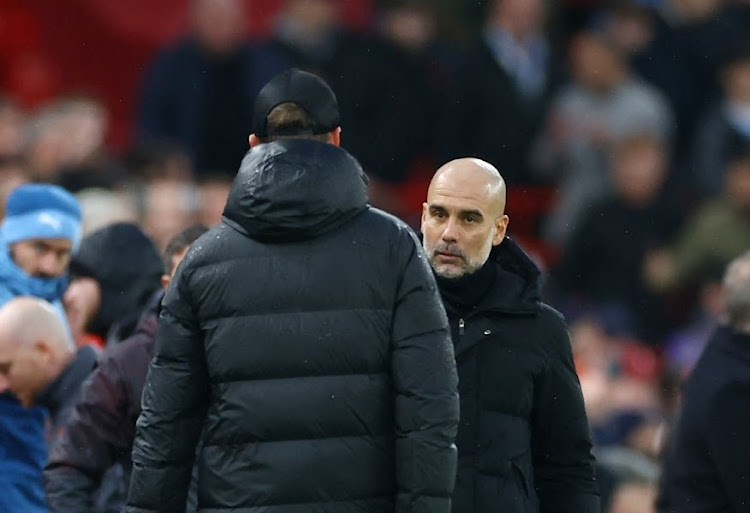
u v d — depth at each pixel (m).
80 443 23.06
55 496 22.91
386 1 49.56
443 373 19.38
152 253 26.75
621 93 49.62
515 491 21.09
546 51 49.47
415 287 19.55
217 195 42.34
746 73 51.06
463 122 48.41
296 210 19.31
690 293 47.47
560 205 48.47
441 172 21.39
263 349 19.33
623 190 48.34
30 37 50.22
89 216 36.38
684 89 51.25
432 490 19.17
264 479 19.22
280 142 19.58
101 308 26.56
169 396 19.52
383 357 19.47
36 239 26.86
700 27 52.06
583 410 21.70
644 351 43.84
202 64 48.47
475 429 21.12
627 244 47.62
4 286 26.88
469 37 49.44
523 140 48.47
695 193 49.66
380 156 47.75
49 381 23.31
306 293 19.39
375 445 19.42
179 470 19.62
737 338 25.08
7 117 44.50
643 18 51.22
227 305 19.42
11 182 40.16
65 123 42.94
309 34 48.69
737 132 50.53
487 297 21.34
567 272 47.66
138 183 43.19
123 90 50.62
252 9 50.88
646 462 31.16
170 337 19.55
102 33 50.50
